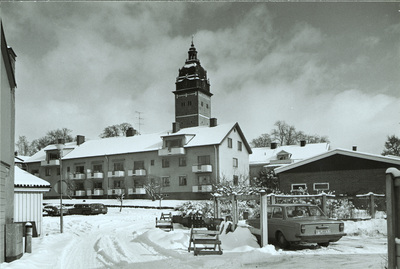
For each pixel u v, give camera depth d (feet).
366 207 68.49
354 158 99.96
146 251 41.60
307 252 38.45
